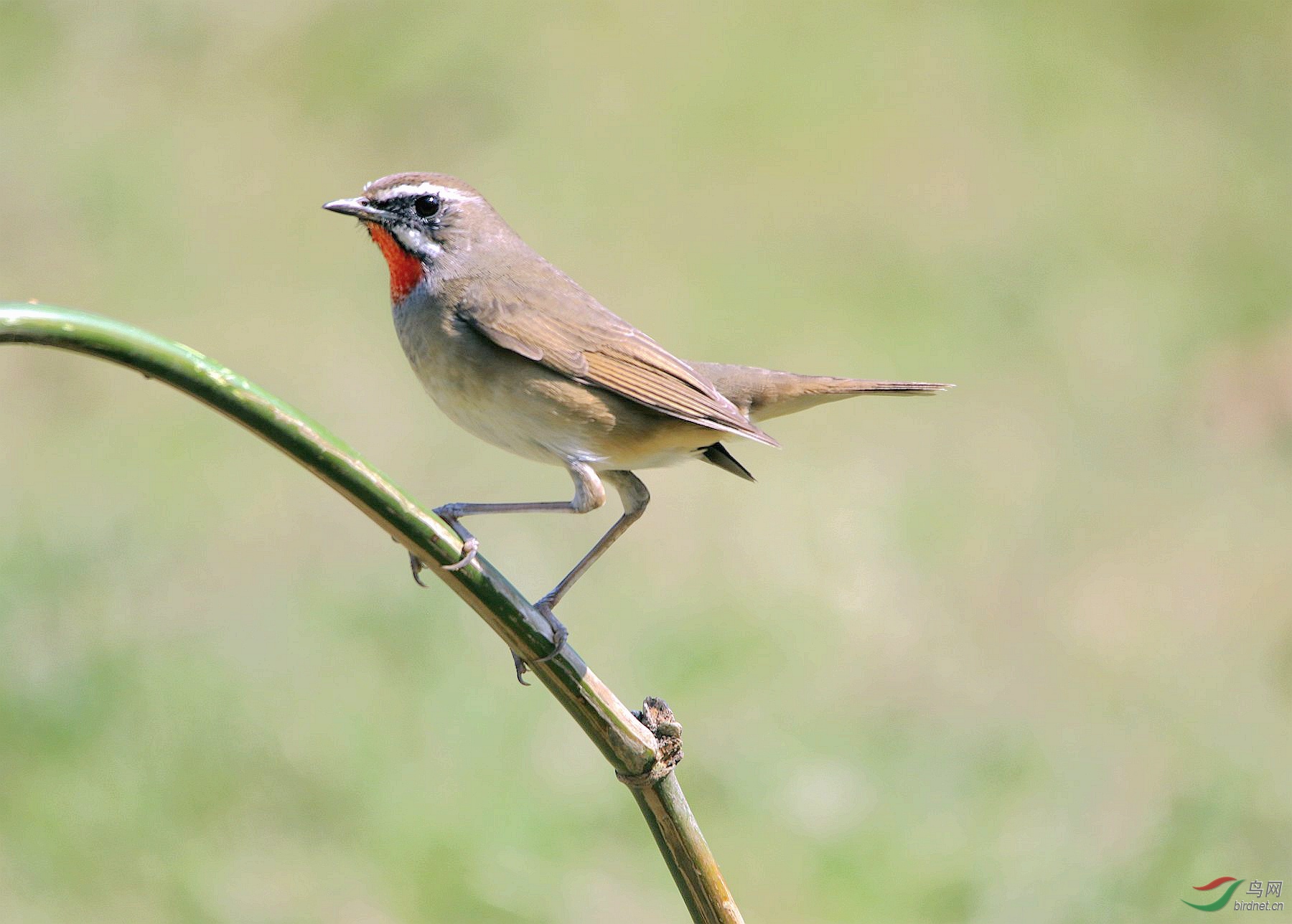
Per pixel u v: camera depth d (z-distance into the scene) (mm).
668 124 19562
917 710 10867
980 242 17312
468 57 20781
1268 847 9828
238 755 10133
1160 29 22000
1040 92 20516
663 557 12406
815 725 10680
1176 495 13398
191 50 20875
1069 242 17406
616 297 16062
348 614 11430
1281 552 12453
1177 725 10742
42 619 11047
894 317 16016
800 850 9797
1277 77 20906
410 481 13078
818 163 18891
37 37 20797
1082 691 11094
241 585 11773
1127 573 12383
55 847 9453
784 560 12430
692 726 10617
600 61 20938
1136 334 15734
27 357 15141
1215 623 11734
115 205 17500
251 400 4047
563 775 10188
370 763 10133
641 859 9727
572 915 9273
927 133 19547
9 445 13672
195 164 18453
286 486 13211
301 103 19844
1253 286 16625
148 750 10133
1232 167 18875
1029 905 9438
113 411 14406
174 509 12742
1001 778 10320
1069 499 13336
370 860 9555
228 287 16266
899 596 12031
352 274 16688
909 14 22344
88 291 15945
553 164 18672
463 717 10531
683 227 17500
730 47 21281
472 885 9406
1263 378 14930
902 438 14266
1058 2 22781
